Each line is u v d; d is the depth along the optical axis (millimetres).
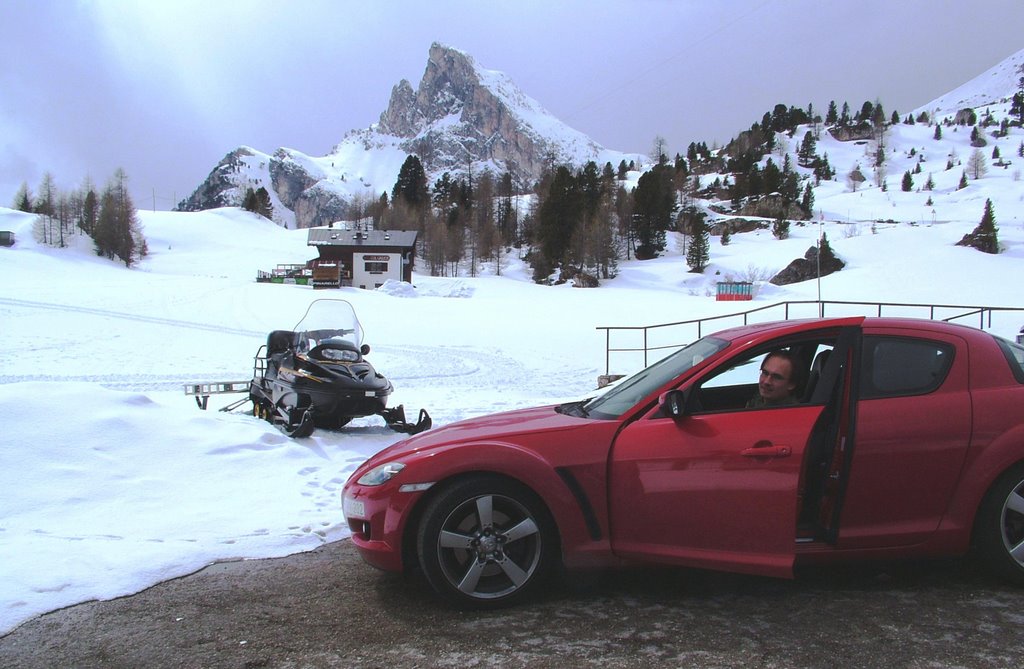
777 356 3652
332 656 2881
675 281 77688
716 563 3289
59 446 5469
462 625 3182
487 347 23828
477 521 3395
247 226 152875
